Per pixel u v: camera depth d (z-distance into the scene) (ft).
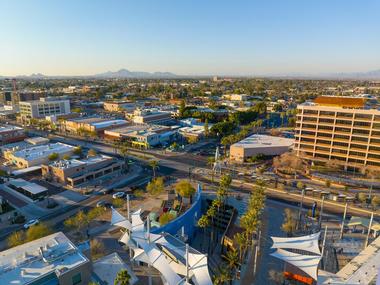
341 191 387.55
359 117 433.48
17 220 303.48
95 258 236.02
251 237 259.80
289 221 284.82
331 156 469.98
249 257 247.50
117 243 267.59
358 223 278.67
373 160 432.66
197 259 189.26
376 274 178.81
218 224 310.45
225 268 216.13
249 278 221.87
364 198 347.56
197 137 653.30
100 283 191.11
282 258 211.61
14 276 169.07
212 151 578.66
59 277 171.42
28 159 458.50
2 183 404.36
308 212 324.39
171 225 258.98
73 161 440.86
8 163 485.56
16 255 188.75
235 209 309.01
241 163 504.43
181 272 197.57
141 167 479.41
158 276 223.71
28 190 363.35
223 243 262.67
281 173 450.30
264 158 519.19
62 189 387.75
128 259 244.63
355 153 447.83
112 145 615.57
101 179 422.00
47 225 296.92
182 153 561.02
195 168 476.95
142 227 227.61
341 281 173.27
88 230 288.51
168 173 453.17
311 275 193.88
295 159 457.27
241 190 389.19
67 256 189.47
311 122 477.77
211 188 393.70
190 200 335.26
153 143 606.14
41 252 187.01
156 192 367.66
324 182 418.72
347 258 248.11
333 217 317.01
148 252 199.52
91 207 337.93
